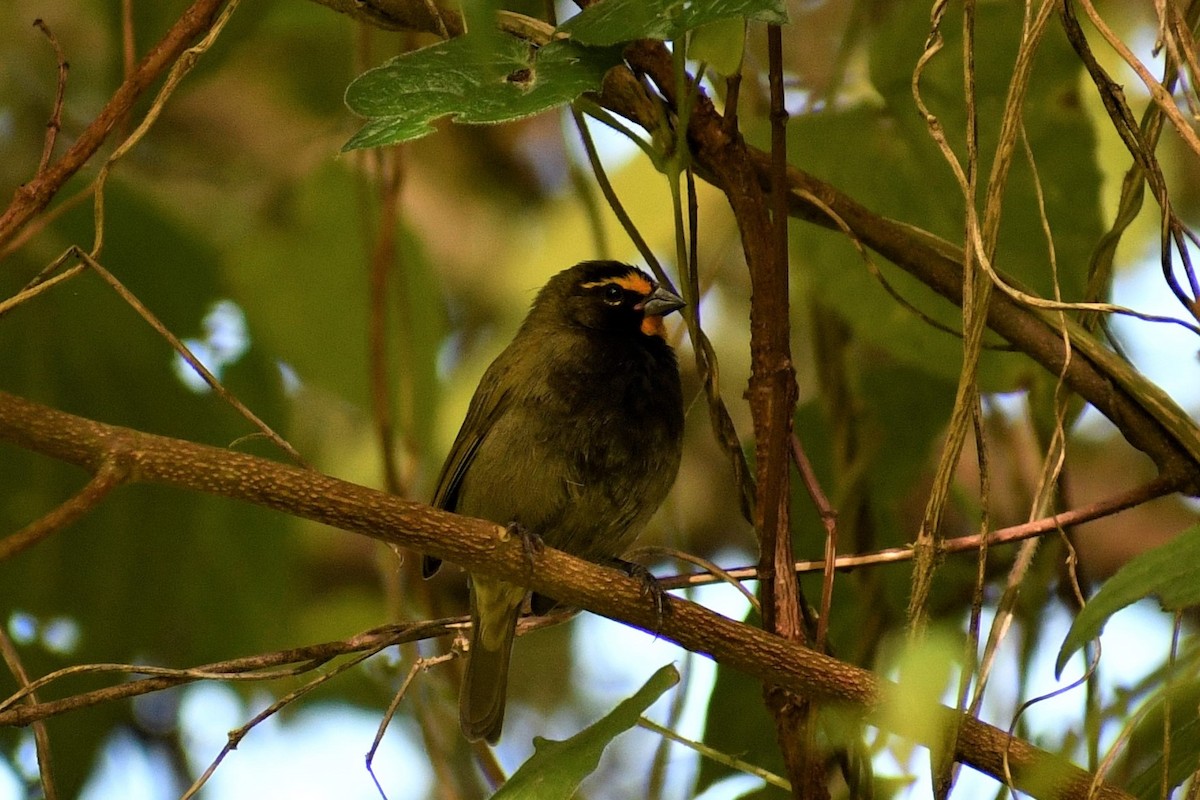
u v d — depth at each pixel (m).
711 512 16.97
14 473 10.63
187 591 11.01
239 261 11.35
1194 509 16.09
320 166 11.41
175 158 15.38
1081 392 8.71
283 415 10.74
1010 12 9.89
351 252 11.38
